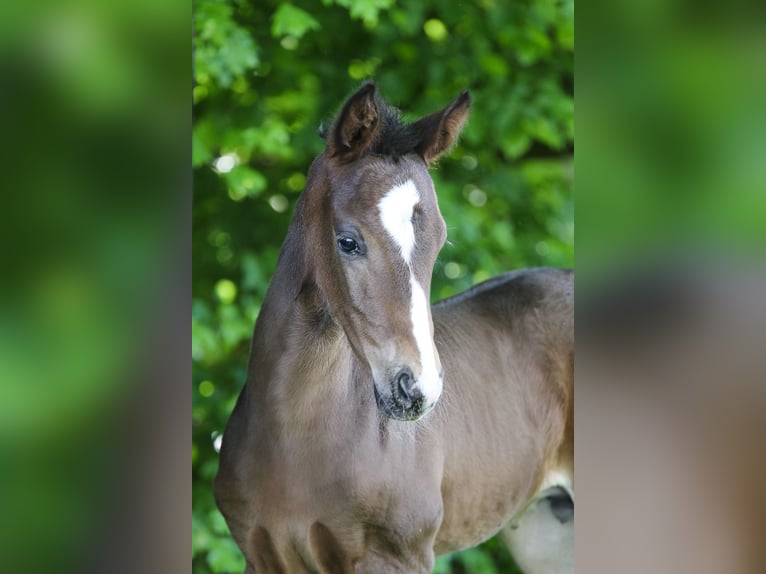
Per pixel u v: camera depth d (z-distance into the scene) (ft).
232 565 23.85
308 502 14.93
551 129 29.30
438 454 16.10
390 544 15.34
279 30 24.91
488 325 18.53
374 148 13.83
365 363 13.41
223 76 24.85
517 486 18.22
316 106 28.89
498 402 17.88
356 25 29.19
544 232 30.50
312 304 14.60
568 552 20.58
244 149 27.14
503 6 28.81
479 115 29.12
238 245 28.32
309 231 14.38
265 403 15.12
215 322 26.35
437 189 27.71
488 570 25.54
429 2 28.55
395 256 12.98
